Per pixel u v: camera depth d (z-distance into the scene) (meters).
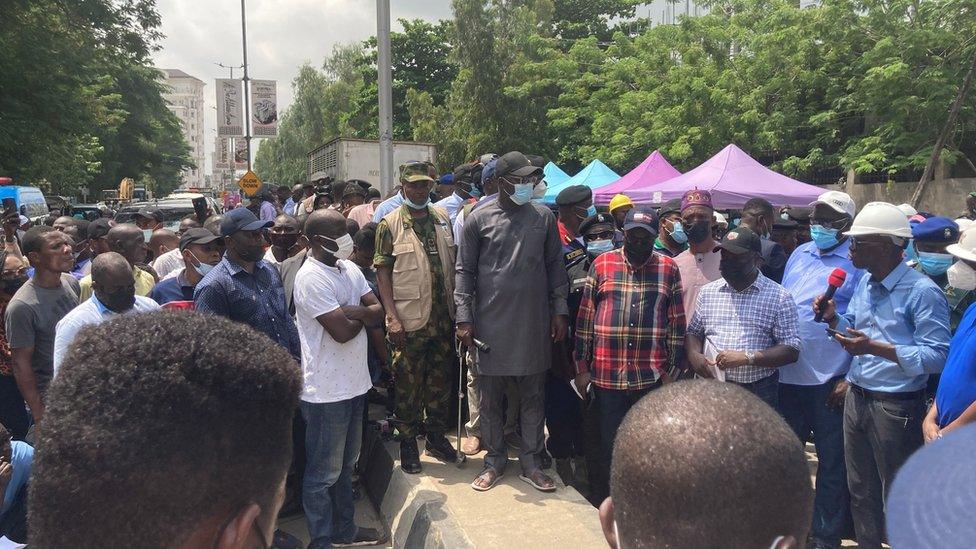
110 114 32.75
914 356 2.99
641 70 18.78
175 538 0.89
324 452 3.57
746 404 1.08
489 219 3.99
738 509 0.96
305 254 4.42
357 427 3.80
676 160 16.86
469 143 26.70
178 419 0.88
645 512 1.01
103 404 0.88
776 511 0.98
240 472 0.94
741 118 15.18
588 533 3.53
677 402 1.09
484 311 3.98
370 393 5.93
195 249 4.52
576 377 4.03
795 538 1.00
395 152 16.28
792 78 14.76
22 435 4.35
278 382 1.00
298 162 58.97
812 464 5.05
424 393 4.50
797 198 8.94
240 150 27.17
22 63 18.61
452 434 5.09
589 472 4.43
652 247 3.73
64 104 20.09
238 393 0.94
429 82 35.22
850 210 3.89
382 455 4.79
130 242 5.05
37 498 0.89
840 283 3.17
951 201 13.22
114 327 0.98
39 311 3.97
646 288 3.76
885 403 3.20
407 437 4.36
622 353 3.76
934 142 12.66
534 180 3.93
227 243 3.66
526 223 3.97
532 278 3.93
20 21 18.88
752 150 15.70
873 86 12.86
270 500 1.00
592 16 32.28
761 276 3.71
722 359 3.55
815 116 14.48
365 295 3.73
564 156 23.66
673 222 4.70
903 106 12.59
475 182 6.18
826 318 3.25
